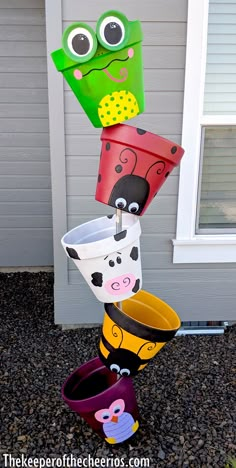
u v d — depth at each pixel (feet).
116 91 4.97
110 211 9.05
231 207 9.34
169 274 9.57
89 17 7.91
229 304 9.84
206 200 9.28
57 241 9.18
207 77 8.50
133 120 8.54
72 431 6.90
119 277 5.52
